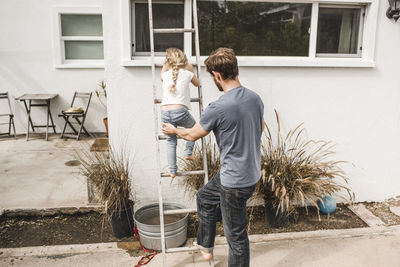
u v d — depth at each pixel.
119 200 3.34
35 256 3.20
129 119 3.67
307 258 3.20
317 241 3.45
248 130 2.41
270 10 3.76
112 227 3.51
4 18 6.45
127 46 3.53
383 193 4.17
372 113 3.97
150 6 3.17
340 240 3.47
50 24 6.55
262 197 3.62
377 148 4.05
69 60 6.78
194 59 3.61
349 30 3.92
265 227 3.68
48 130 6.96
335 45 3.93
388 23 3.79
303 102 3.86
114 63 3.56
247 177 2.45
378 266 3.08
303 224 3.76
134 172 3.77
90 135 6.74
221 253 3.26
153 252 3.27
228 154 2.45
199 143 3.73
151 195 3.84
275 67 3.75
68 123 6.67
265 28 3.79
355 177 4.10
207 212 2.80
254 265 3.10
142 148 3.73
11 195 4.21
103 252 3.28
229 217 2.54
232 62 2.41
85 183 4.54
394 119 4.01
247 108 2.41
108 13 3.47
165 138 3.05
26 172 4.94
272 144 3.88
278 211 3.60
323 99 3.88
